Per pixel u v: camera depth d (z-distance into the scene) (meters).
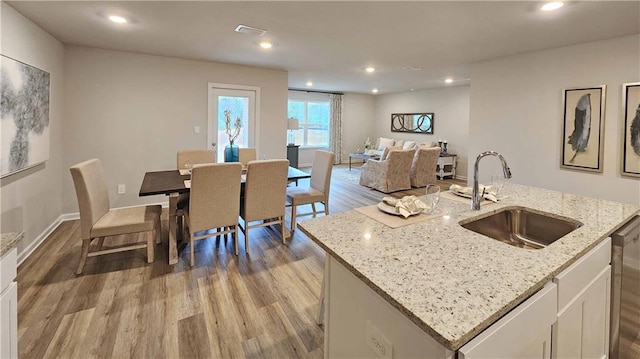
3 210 2.61
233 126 5.12
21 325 2.02
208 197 2.85
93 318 2.11
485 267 1.13
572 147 3.71
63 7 2.71
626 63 3.29
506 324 0.92
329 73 5.79
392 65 4.97
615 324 1.64
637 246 1.74
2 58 2.52
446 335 0.78
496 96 4.38
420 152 6.67
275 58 4.56
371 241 1.36
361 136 10.36
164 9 2.74
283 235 3.41
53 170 3.71
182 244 3.37
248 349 1.87
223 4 2.60
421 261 1.17
